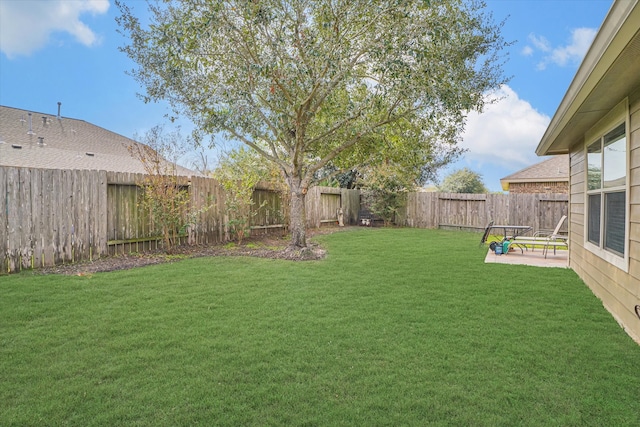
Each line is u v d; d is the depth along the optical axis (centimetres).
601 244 445
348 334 325
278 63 624
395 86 627
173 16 681
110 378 249
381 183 1448
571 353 291
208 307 399
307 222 1292
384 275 561
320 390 236
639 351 297
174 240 780
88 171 646
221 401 223
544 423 205
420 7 588
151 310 387
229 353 287
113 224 685
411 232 1248
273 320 360
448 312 387
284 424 203
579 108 409
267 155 821
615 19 224
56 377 250
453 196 1449
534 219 1312
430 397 228
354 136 774
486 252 813
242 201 902
